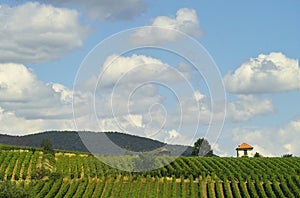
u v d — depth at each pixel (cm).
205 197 7162
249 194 7344
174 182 7319
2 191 5581
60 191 6806
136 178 7569
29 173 8025
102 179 7588
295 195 7212
